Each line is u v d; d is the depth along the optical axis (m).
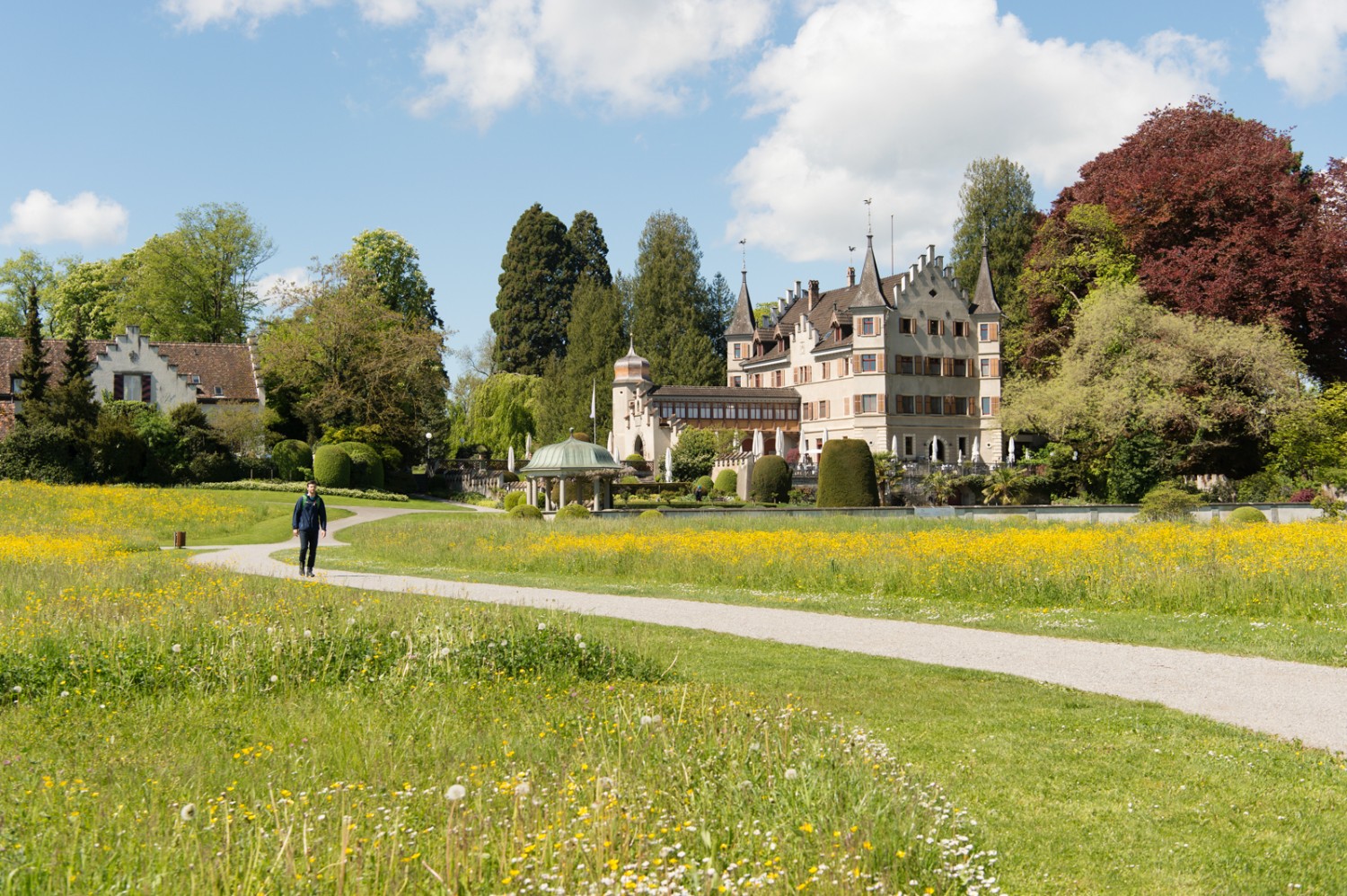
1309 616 16.27
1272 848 6.61
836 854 5.61
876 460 62.91
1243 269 59.66
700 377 93.56
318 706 9.66
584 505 47.53
